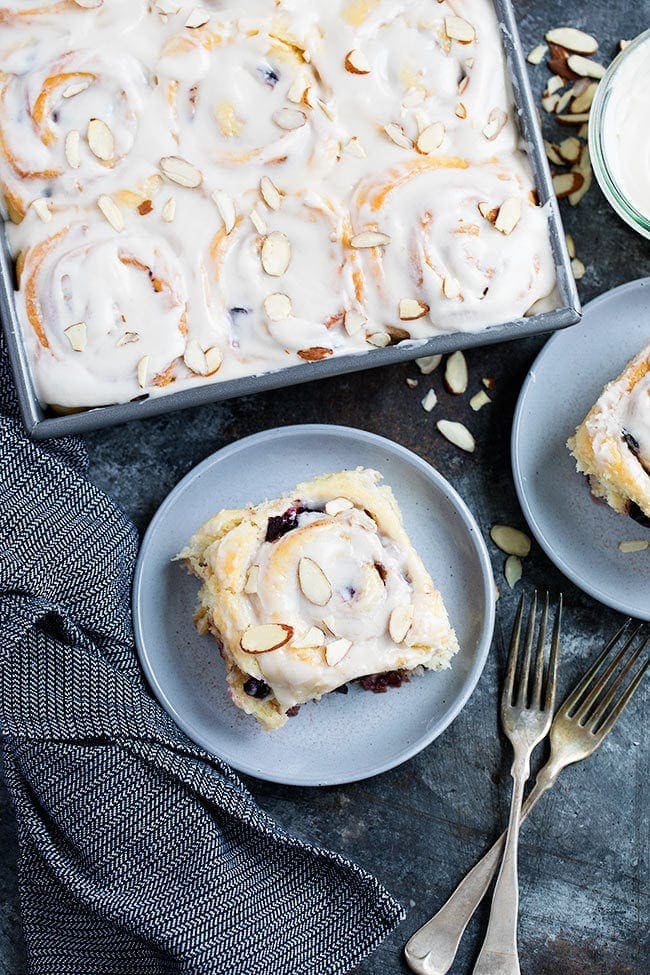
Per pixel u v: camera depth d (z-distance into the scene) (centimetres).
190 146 68
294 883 70
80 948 70
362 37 68
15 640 68
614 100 72
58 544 69
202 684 72
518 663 74
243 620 68
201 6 68
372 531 69
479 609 73
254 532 69
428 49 68
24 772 68
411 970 72
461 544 73
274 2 68
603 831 74
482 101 68
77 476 69
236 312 68
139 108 67
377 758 72
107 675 68
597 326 75
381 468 73
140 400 67
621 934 74
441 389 75
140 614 71
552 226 68
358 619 68
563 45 75
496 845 73
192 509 73
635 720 75
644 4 75
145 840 68
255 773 70
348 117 68
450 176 68
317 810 73
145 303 67
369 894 70
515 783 72
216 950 69
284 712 70
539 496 74
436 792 74
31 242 67
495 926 72
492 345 75
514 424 72
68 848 69
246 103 68
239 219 68
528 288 68
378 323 68
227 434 74
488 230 68
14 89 67
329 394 74
